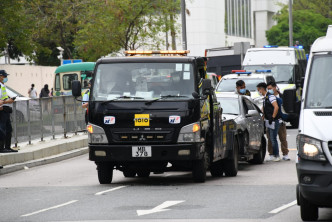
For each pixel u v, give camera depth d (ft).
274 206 89.25
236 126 130.52
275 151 152.87
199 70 118.01
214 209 87.20
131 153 112.37
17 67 430.20
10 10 263.08
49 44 501.97
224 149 124.57
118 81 115.24
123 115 112.98
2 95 149.07
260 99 236.22
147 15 364.17
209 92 114.73
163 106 112.68
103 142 113.60
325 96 81.92
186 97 113.19
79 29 384.68
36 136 181.27
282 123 153.17
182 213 84.38
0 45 261.85
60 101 199.21
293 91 83.15
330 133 75.56
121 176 132.87
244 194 100.63
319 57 84.99
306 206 77.87
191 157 112.06
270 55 273.54
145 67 115.14
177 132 112.16
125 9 351.46
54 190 111.96
